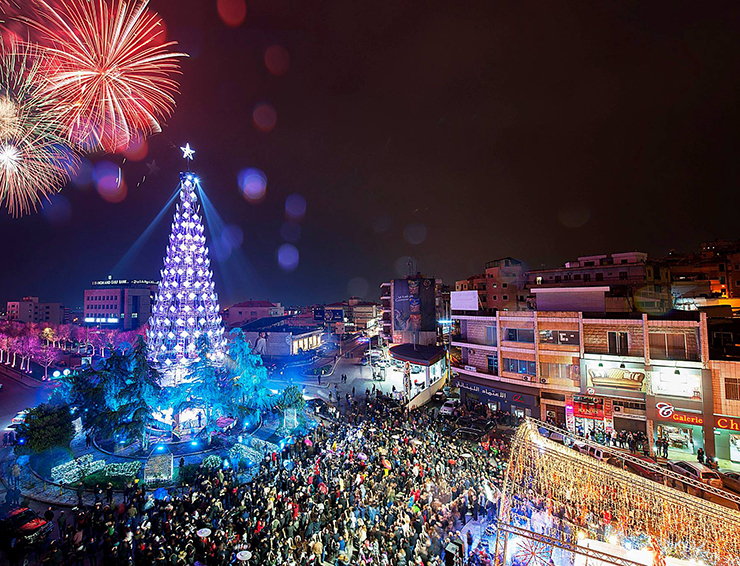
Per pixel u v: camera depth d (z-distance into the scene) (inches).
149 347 1815.9
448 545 749.3
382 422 1675.7
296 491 977.5
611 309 1744.6
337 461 1198.9
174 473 1255.5
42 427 1295.5
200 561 733.3
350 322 6619.1
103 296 5098.4
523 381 1772.9
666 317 1517.0
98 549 820.6
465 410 1908.2
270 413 1903.3
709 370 1379.2
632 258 2583.7
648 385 1472.7
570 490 703.1
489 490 988.6
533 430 802.2
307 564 723.4
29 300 5659.5
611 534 663.1
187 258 1865.2
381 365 3277.6
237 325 5265.8
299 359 3860.7
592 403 1581.0
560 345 1685.5
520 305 3326.8
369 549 737.6
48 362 3171.8
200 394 1619.1
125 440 1502.2
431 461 1180.5
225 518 846.5
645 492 668.7
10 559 795.4
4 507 1023.0
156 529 836.6
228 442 1579.7
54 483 1169.4
